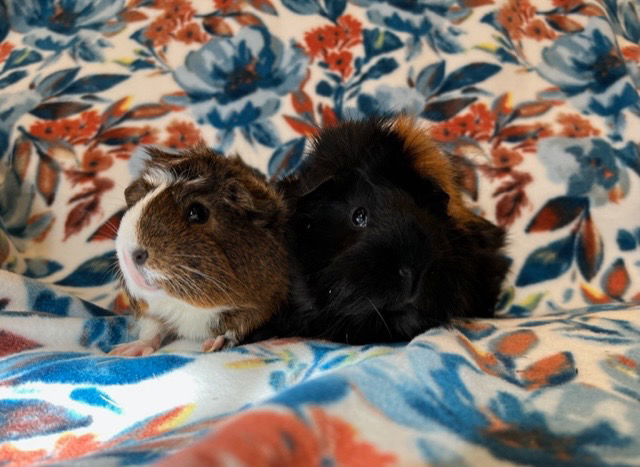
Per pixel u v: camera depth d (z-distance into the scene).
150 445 0.28
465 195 0.57
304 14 0.65
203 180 0.42
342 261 0.41
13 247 0.52
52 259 0.54
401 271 0.39
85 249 0.55
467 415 0.28
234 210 0.42
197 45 0.63
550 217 0.59
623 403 0.30
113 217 0.55
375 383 0.28
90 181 0.57
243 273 0.42
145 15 0.65
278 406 0.24
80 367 0.34
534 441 0.27
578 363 0.35
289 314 0.44
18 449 0.30
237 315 0.43
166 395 0.33
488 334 0.40
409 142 0.45
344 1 0.66
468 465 0.25
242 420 0.23
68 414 0.32
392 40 0.64
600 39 0.65
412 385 0.29
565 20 0.67
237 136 0.60
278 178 0.55
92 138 0.58
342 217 0.44
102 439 0.31
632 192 0.59
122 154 0.58
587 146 0.60
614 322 0.42
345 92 0.62
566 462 0.26
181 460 0.20
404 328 0.42
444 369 0.31
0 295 0.43
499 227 0.54
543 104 0.62
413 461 0.25
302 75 0.63
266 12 0.65
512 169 0.60
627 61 0.67
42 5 0.65
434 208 0.45
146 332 0.44
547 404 0.30
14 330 0.40
